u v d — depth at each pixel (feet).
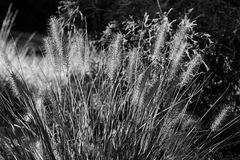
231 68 5.15
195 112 4.95
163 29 3.34
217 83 5.15
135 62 3.39
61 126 3.22
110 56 3.28
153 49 3.43
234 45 5.15
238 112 5.04
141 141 3.27
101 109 3.36
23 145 3.20
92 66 4.33
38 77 3.67
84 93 3.52
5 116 3.29
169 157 3.35
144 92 3.20
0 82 3.73
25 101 3.17
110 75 3.30
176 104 3.35
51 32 3.26
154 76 3.45
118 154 3.21
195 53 4.53
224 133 4.77
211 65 5.10
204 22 5.10
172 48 3.31
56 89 3.49
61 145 3.26
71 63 3.43
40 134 3.14
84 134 3.28
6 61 3.39
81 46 3.42
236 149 4.78
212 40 5.06
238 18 5.14
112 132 3.32
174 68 3.31
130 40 5.15
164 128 3.33
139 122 3.26
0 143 3.28
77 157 3.21
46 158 3.18
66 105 3.36
